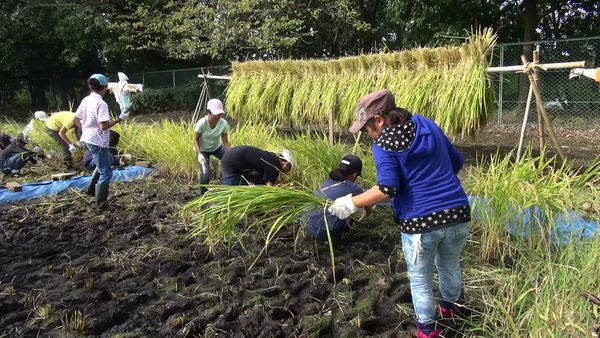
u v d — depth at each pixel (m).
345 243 3.97
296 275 3.43
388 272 3.45
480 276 3.18
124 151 7.39
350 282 3.28
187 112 17.91
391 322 2.87
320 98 7.48
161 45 16.89
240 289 3.22
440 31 12.78
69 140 7.05
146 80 19.53
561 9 13.85
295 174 4.96
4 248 3.99
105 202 5.04
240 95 8.87
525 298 2.65
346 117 6.99
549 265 2.69
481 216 3.56
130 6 16.77
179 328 2.79
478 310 2.83
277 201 3.36
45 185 5.84
